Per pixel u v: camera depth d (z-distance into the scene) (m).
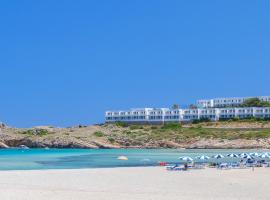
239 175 57.12
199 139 192.25
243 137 186.25
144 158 112.00
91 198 34.00
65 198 33.81
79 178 52.22
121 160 103.12
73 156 125.81
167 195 36.19
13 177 53.06
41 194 36.00
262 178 52.72
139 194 36.69
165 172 62.34
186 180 50.06
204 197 35.12
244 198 34.69
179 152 152.25
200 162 89.75
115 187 42.41
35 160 105.06
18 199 33.06
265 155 100.31
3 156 126.94
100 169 68.38
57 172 61.47
